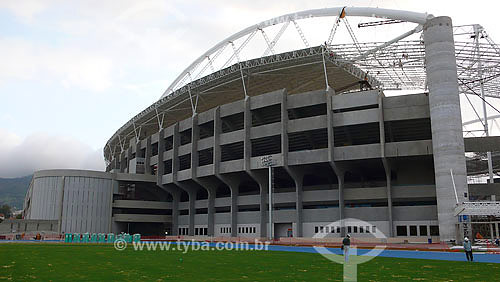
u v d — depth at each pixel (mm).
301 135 61812
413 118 53531
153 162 83688
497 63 58594
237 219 69062
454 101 49094
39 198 79375
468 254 27047
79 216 77812
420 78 69188
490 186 58781
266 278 17641
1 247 43469
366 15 58188
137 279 17078
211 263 25188
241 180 70750
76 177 79000
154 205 82500
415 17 53812
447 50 50344
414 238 52281
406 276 18500
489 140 64062
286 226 64312
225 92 73938
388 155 53562
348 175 67438
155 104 80812
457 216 45938
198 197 87688
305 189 66062
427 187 54844
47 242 59594
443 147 48375
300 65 61969
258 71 65438
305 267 22641
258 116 66750
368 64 60531
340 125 56188
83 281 16312
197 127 72438
